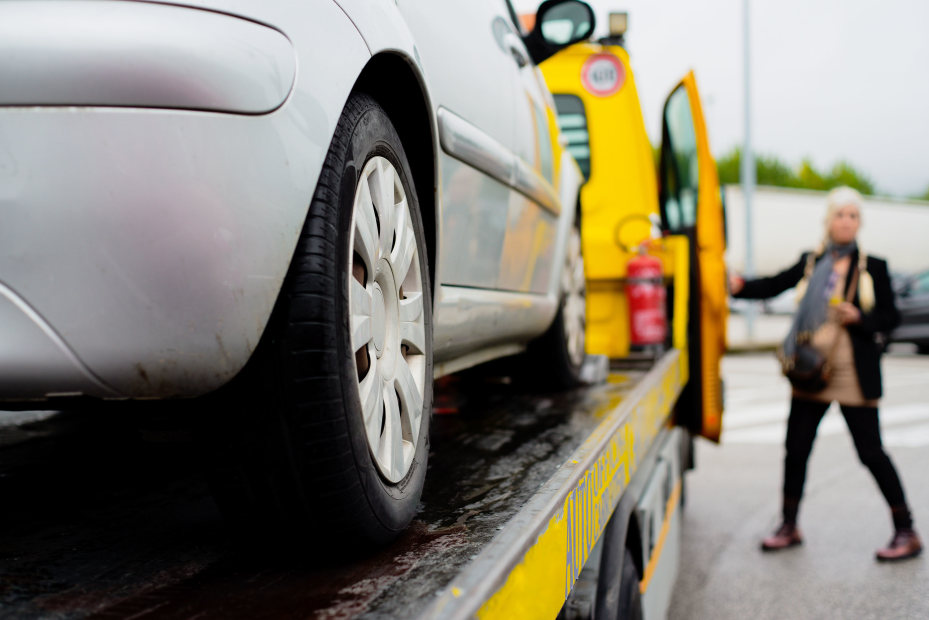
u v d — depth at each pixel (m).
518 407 2.86
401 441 1.48
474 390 3.32
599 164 5.04
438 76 1.84
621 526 2.20
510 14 3.15
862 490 5.64
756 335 20.55
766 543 4.45
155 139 1.06
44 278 1.06
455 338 2.05
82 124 1.04
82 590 1.16
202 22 1.11
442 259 1.91
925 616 3.52
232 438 1.21
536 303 2.80
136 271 1.07
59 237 1.05
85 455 2.07
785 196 31.05
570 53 5.10
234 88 1.10
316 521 1.25
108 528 1.47
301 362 1.20
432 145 1.74
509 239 2.48
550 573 1.31
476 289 2.22
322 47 1.28
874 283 4.27
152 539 1.40
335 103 1.28
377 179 1.47
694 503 5.45
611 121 5.04
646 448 2.85
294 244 1.19
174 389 1.13
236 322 1.13
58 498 1.68
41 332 1.07
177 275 1.08
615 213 4.99
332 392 1.22
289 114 1.18
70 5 1.06
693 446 5.48
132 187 1.05
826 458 6.63
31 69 1.03
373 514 1.29
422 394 1.63
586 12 3.25
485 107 2.20
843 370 4.28
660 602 3.02
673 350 4.39
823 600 3.72
